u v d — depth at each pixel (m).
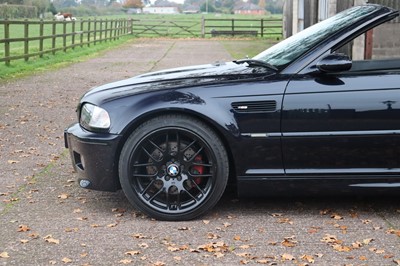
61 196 5.47
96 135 4.82
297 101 4.65
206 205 4.79
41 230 4.66
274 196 4.85
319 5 19.34
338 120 4.64
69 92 12.80
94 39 30.03
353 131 4.65
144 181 4.85
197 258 4.12
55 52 22.98
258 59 5.25
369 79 4.67
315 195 4.84
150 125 4.72
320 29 5.11
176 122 4.71
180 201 4.82
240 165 4.73
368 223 4.76
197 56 23.94
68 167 6.55
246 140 4.68
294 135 4.67
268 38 41.34
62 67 18.92
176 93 4.75
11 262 4.07
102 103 4.86
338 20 5.13
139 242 4.41
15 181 6.02
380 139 4.66
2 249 4.29
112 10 109.62
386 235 4.50
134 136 4.73
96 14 101.50
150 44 33.59
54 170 6.43
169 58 22.91
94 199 5.42
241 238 4.46
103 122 4.81
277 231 4.60
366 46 11.07
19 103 11.16
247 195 4.84
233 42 36.16
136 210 5.10
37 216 4.98
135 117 4.72
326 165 4.73
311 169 4.74
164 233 4.58
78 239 4.48
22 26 47.16
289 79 4.72
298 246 4.31
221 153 4.73
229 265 4.01
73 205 5.26
